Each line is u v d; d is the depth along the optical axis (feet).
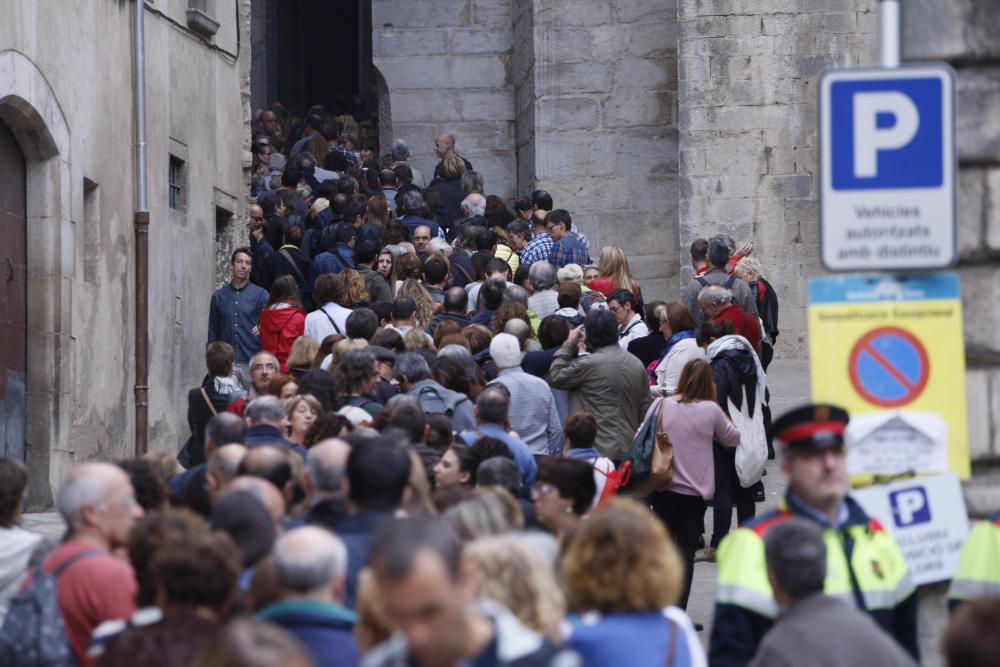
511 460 65.36
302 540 42.34
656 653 42.24
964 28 52.65
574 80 208.33
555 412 95.61
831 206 47.42
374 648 41.29
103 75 127.03
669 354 106.52
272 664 30.35
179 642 40.73
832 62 189.57
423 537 33.01
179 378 142.41
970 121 52.75
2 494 55.31
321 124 207.00
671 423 89.25
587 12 208.03
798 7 189.37
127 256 131.44
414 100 223.92
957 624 32.48
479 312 124.26
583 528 43.60
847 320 48.67
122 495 51.47
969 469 51.52
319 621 41.65
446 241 160.97
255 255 155.74
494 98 223.51
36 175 117.91
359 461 51.29
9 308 115.24
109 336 127.54
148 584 44.83
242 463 57.36
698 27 190.80
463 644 32.76
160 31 138.92
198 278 147.84
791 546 42.34
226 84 156.35
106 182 127.44
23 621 47.83
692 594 95.55
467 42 223.30
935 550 49.24
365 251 130.41
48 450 117.70
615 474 83.82
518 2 219.61
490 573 41.50
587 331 97.50
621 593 42.57
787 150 190.08
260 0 268.41
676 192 206.90
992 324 52.54
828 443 45.80
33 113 113.91
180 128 143.33
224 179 155.74
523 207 166.91
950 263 47.14
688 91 191.11
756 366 100.53
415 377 92.12
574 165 208.44
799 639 41.63
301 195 167.12
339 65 295.89
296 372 102.78
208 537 42.60
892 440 48.55
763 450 99.04
